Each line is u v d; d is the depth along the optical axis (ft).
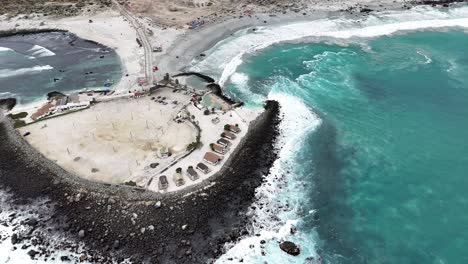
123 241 206.39
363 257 207.41
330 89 344.28
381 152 275.39
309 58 396.57
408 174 257.55
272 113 305.73
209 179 239.91
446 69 375.45
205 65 375.45
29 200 230.89
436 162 266.57
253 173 250.37
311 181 250.78
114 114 299.99
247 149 266.77
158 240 207.00
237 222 219.20
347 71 374.02
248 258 202.69
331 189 246.27
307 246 211.61
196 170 245.86
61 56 388.16
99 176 240.94
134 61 375.86
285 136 285.43
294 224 223.10
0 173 248.32
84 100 313.94
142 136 276.41
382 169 261.44
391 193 244.42
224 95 329.11
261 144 273.75
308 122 301.22
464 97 330.54
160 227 212.64
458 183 250.16
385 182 252.21
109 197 226.17
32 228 215.51
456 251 209.15
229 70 369.50
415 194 243.40
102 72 358.84
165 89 332.80
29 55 390.63
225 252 204.33
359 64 387.14
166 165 249.55
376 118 308.19
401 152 274.98
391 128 297.33
